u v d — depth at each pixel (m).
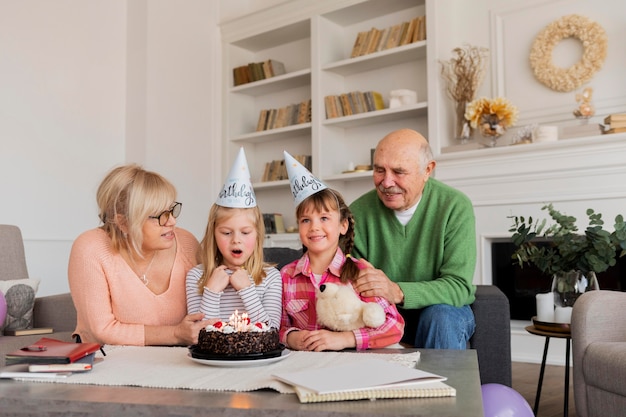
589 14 3.80
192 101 5.09
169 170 4.88
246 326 1.26
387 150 2.11
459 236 2.09
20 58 4.14
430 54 4.16
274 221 5.03
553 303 2.39
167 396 0.94
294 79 5.02
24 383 1.06
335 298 1.54
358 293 1.70
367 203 2.32
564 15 3.89
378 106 4.59
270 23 5.05
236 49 5.41
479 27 4.22
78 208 4.43
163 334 1.58
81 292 1.68
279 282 1.82
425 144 2.14
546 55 3.90
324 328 1.68
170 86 4.91
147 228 1.66
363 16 4.80
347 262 1.76
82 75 4.52
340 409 0.85
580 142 3.44
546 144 3.54
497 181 3.76
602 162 3.39
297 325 1.80
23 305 2.36
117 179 1.69
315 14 4.79
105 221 1.74
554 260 2.40
